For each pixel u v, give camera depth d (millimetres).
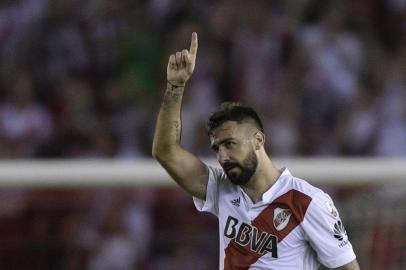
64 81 40281
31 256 30438
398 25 44719
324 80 41375
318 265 18828
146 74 40906
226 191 18922
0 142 38000
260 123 18453
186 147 37562
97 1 42219
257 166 18359
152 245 31594
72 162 30125
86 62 41062
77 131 38031
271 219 18375
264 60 41594
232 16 42156
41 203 30406
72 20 41906
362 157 39344
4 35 41688
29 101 38562
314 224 18250
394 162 30938
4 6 42250
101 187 30406
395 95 41469
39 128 38281
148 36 41688
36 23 41719
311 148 39281
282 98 40188
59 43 41250
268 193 18453
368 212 30219
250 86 40844
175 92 18641
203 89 39938
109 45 41375
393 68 42812
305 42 42188
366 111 40250
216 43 41375
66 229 30703
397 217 30266
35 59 41000
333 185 30734
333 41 42625
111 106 39281
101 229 31172
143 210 31406
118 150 37750
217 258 31562
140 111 39094
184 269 31375
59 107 39219
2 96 39062
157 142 18875
